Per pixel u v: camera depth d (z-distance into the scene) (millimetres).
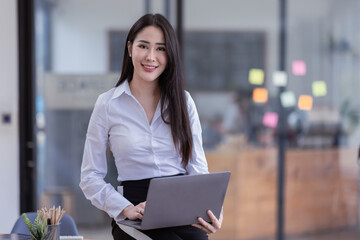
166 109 2617
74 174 5711
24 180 5570
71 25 5648
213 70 5680
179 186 2340
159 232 2494
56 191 5703
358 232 5711
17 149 5492
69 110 5680
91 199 2635
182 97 2627
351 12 5555
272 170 5707
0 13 5387
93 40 5656
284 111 5668
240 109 5699
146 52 2527
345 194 5699
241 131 5711
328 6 5574
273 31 5617
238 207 5730
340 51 5590
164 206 2340
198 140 2717
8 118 5410
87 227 5734
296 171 5695
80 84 5676
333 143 5664
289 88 5648
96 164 2668
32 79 5582
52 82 5664
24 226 3449
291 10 5590
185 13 5641
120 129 2594
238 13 5621
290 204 5707
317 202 5711
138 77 2613
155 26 2547
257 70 5664
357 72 5590
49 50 5656
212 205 2492
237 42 5648
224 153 5730
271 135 5691
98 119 2623
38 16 5605
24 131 5566
